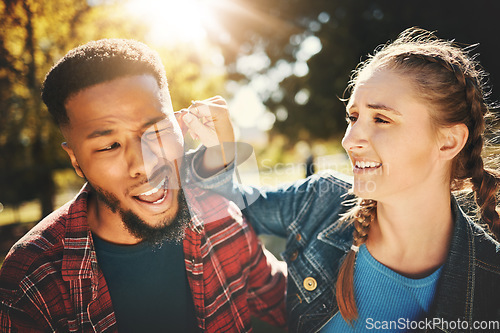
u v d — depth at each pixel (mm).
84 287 1233
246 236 1450
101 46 1106
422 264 1206
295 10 11039
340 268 1274
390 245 1216
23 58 4941
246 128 1954
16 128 6273
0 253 5551
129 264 1261
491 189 1229
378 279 1231
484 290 1167
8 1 4562
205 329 1317
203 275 1328
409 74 1070
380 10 9094
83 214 1253
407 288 1195
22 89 5395
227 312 1359
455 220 1222
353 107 1153
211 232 1372
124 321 1271
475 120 1136
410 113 1056
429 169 1106
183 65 5164
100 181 1119
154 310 1291
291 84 11773
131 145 1081
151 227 1149
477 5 8203
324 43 9805
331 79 9781
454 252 1188
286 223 1553
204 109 1312
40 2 4684
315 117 10625
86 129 1073
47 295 1206
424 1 8625
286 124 11766
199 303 1310
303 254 1448
